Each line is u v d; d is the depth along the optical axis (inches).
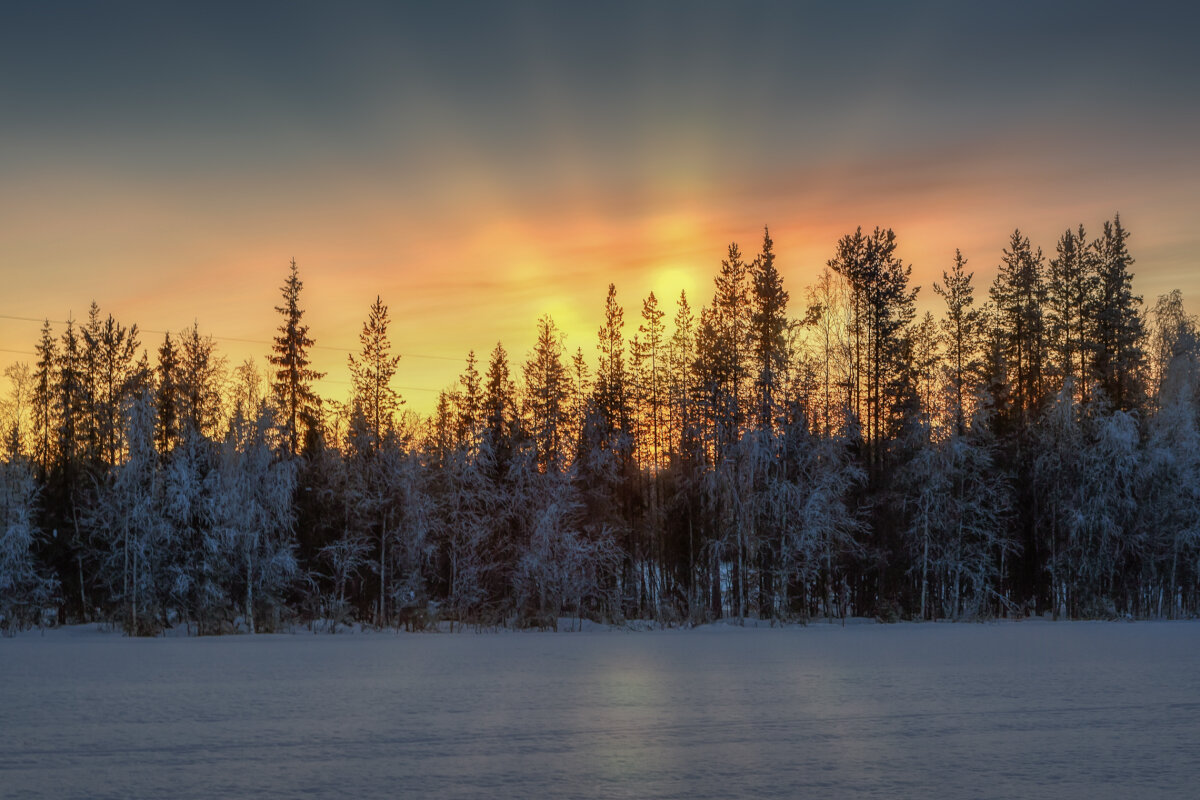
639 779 585.9
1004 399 3073.3
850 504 2765.7
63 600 2615.7
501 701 951.6
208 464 2434.8
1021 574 2974.9
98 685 1099.9
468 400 3004.4
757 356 2669.8
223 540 2342.5
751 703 935.0
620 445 2728.8
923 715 851.4
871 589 2938.0
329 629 2352.4
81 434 2896.2
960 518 2677.2
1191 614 2913.4
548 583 2455.7
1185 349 3048.7
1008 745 703.7
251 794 547.8
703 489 2628.0
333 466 2682.1
